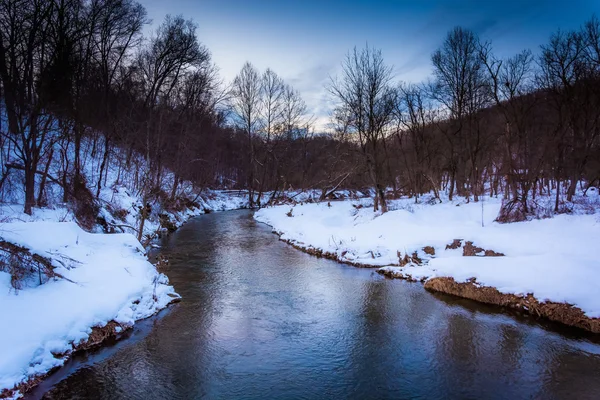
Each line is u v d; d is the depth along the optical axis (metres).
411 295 14.15
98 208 21.12
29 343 8.36
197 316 12.08
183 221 33.25
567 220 17.83
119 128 30.20
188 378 8.51
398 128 38.31
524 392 7.95
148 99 35.03
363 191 46.81
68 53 21.17
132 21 30.97
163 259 18.50
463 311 12.53
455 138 34.56
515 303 12.48
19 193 18.19
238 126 56.62
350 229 23.28
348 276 16.69
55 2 20.17
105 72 29.34
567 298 11.54
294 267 18.20
